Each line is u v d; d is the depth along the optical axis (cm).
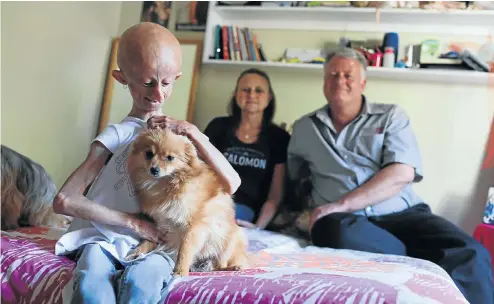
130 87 114
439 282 100
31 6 253
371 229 186
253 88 266
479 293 170
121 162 110
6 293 101
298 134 243
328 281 89
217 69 318
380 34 296
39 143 267
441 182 278
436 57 274
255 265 117
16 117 247
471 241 183
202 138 109
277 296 81
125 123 117
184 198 99
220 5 309
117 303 84
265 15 308
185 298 84
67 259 106
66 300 88
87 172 111
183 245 98
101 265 91
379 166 221
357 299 79
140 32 108
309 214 221
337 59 231
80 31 297
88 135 313
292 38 311
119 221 103
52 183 181
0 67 234
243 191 251
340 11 285
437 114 282
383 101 290
